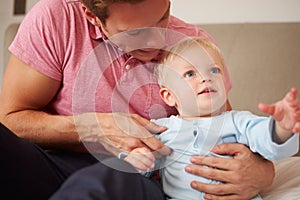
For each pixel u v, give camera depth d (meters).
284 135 0.82
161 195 0.89
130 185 0.73
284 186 1.00
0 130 0.82
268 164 0.95
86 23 1.01
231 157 0.95
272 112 0.75
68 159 1.00
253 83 1.56
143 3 0.82
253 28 1.61
